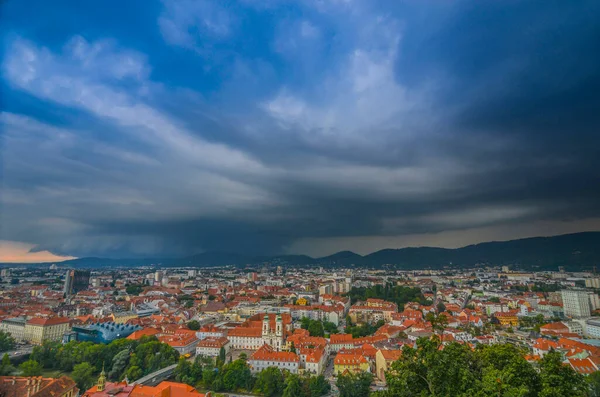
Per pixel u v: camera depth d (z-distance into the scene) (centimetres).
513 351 11444
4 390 17888
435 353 10444
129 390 17800
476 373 10900
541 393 8769
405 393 10094
